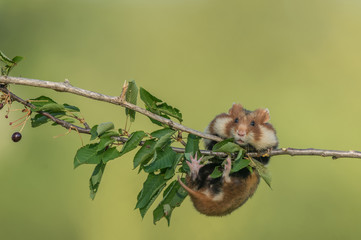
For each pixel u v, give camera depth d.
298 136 18.45
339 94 21.11
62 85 5.13
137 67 22.98
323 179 16.44
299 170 16.89
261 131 6.55
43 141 16.31
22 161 15.78
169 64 23.45
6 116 5.20
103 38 25.28
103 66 22.95
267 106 20.38
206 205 5.98
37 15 24.70
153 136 5.43
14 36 23.89
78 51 23.02
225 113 6.95
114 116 17.27
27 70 21.67
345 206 15.68
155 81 21.92
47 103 5.46
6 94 5.19
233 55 24.81
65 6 26.16
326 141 17.94
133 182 14.75
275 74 23.19
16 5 24.59
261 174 5.75
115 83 21.73
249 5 29.53
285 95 21.16
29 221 14.52
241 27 27.39
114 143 5.36
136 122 16.64
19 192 15.09
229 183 6.10
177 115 5.56
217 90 21.34
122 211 14.18
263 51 25.38
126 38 25.36
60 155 16.12
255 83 22.62
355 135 18.73
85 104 18.05
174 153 5.51
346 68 23.89
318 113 19.62
